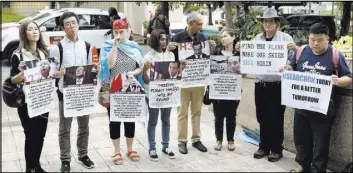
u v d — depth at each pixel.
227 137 5.61
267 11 5.06
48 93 4.43
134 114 5.00
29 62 4.21
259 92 5.12
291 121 5.52
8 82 4.23
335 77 4.27
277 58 4.94
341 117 4.71
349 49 5.32
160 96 5.10
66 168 4.78
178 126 5.51
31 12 16.53
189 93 5.45
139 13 17.52
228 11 8.96
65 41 4.57
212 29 12.29
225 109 5.48
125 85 4.90
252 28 7.30
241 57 5.13
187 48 5.25
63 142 4.79
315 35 4.32
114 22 4.77
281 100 4.79
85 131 4.95
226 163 5.15
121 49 4.85
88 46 4.73
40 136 4.54
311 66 4.48
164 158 5.30
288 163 5.14
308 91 4.48
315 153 4.56
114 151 5.41
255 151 5.59
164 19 7.12
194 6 15.20
